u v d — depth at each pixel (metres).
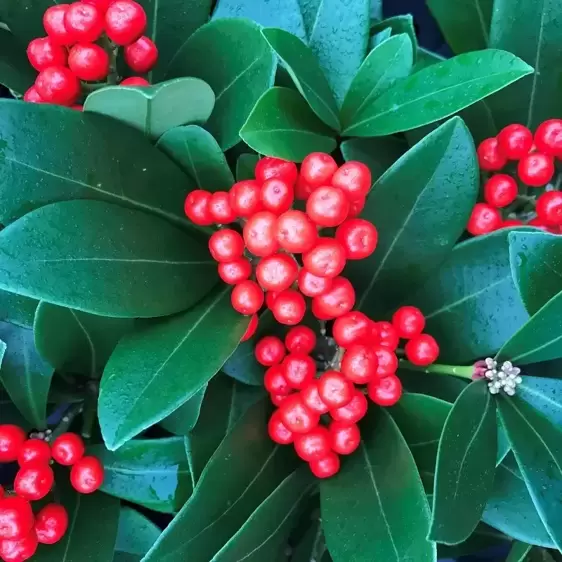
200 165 0.22
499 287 0.23
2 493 0.22
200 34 0.23
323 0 0.25
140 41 0.22
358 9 0.25
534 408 0.22
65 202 0.20
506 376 0.22
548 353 0.22
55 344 0.23
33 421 0.24
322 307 0.21
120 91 0.20
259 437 0.23
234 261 0.21
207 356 0.20
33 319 0.23
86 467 0.23
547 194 0.24
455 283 0.24
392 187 0.22
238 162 0.24
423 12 0.31
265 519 0.21
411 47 0.23
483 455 0.21
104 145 0.21
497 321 0.24
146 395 0.19
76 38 0.21
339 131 0.24
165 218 0.22
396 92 0.23
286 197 0.20
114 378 0.20
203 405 0.24
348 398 0.21
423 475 0.23
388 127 0.23
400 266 0.24
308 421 0.22
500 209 0.25
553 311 0.21
